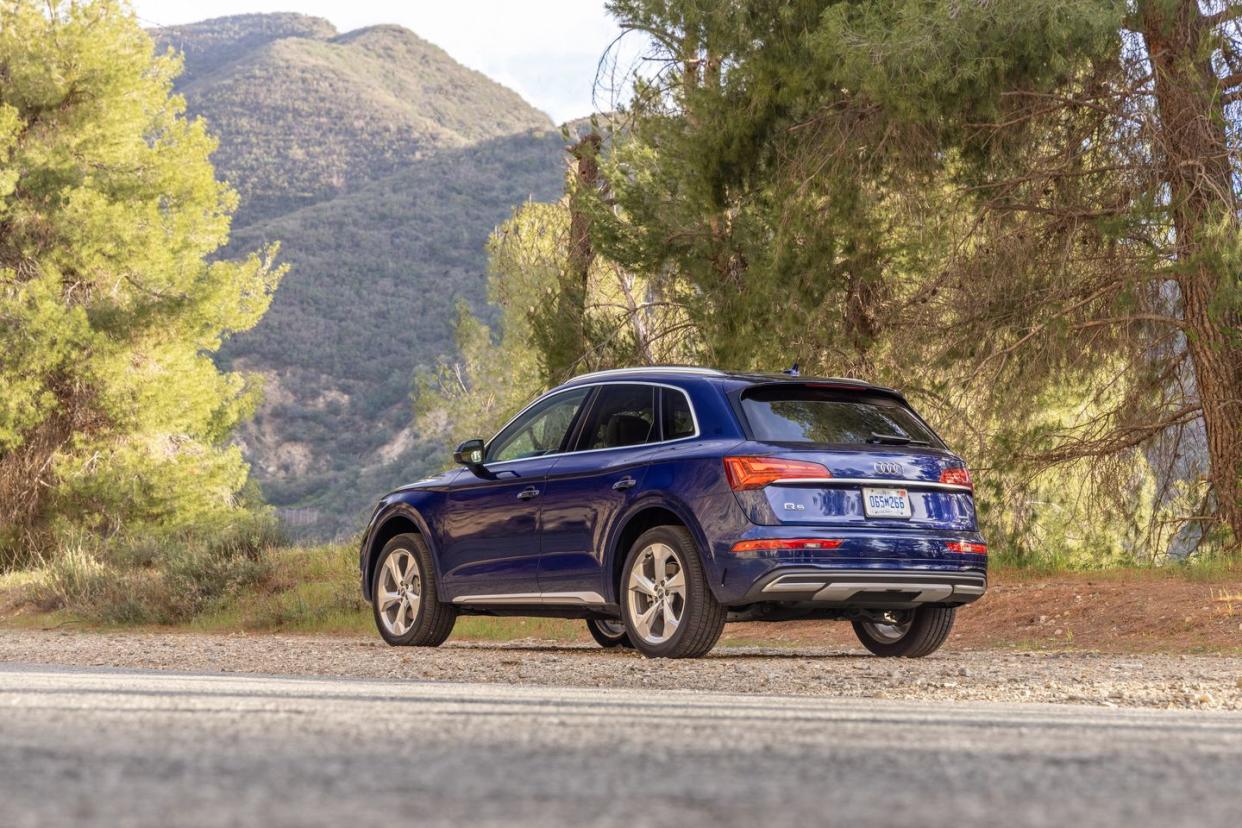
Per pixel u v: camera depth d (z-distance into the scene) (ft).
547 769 8.53
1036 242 56.80
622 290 90.17
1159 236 53.67
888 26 51.83
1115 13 47.78
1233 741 11.92
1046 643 40.19
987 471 60.08
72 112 120.06
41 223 115.03
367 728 11.07
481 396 139.54
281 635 52.90
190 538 75.92
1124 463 62.59
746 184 61.36
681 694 19.47
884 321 60.59
